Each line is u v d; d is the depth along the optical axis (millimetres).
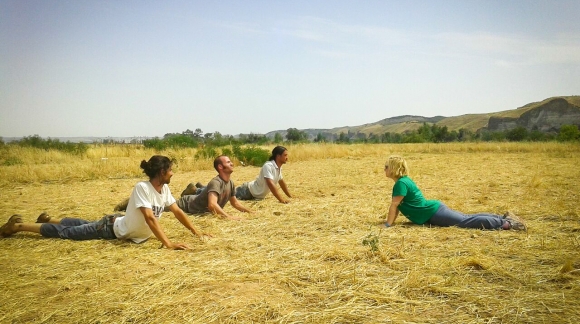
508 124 176375
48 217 6199
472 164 19094
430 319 3342
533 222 6453
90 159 22562
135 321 3391
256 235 6055
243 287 4047
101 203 9523
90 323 3381
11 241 5859
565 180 11758
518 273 4227
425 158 24312
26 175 14633
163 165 5613
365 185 11492
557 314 3357
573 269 4223
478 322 3266
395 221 6797
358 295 3773
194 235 6086
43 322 3402
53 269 4672
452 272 4281
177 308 3594
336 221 6766
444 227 6238
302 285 4059
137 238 5832
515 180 12109
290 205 8438
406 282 3955
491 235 5664
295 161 23266
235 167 20000
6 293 3994
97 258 5027
